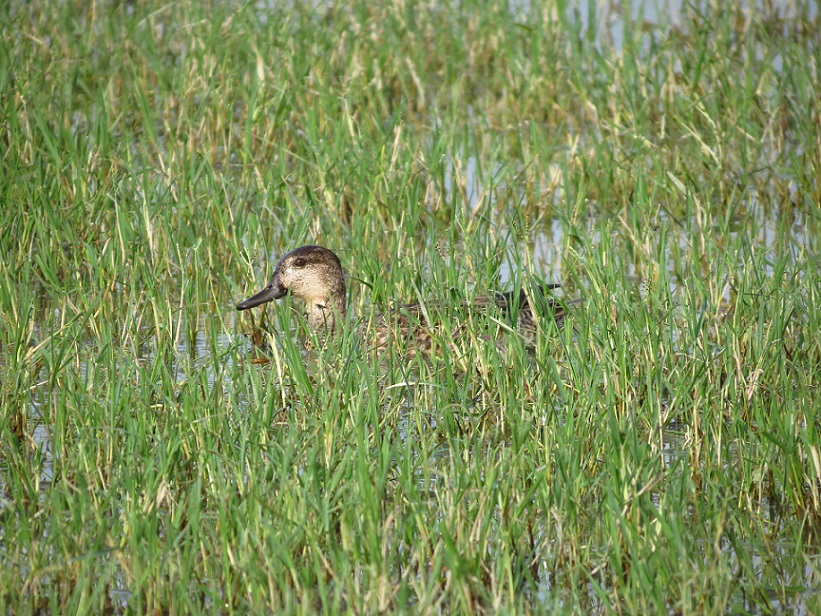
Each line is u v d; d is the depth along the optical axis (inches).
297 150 673.6
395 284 517.7
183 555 310.3
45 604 305.1
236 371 422.3
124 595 310.3
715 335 477.4
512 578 306.3
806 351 450.9
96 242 577.0
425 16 920.9
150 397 402.9
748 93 737.0
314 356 485.1
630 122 740.0
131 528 307.4
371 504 306.3
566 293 555.2
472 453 383.6
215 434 358.3
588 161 679.1
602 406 394.0
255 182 635.5
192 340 515.2
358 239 558.6
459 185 644.7
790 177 684.7
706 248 549.3
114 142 677.9
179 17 887.7
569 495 327.9
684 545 313.7
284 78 756.0
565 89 830.5
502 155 707.4
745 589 311.7
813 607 306.7
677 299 518.6
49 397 400.8
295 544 310.3
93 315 501.0
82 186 589.9
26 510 344.2
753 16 890.1
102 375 433.1
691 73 803.4
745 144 679.1
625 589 291.7
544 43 860.0
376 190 603.5
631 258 590.2
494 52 903.1
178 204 582.9
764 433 360.5
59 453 368.2
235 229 560.4
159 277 546.0
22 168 605.9
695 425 386.0
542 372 410.9
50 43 834.2
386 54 821.9
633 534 312.0
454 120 682.8
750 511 350.6
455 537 314.2
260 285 562.6
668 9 986.1
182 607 292.5
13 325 469.7
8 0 886.4
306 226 570.3
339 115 723.4
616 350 433.4
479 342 449.7
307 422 384.5
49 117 675.4
